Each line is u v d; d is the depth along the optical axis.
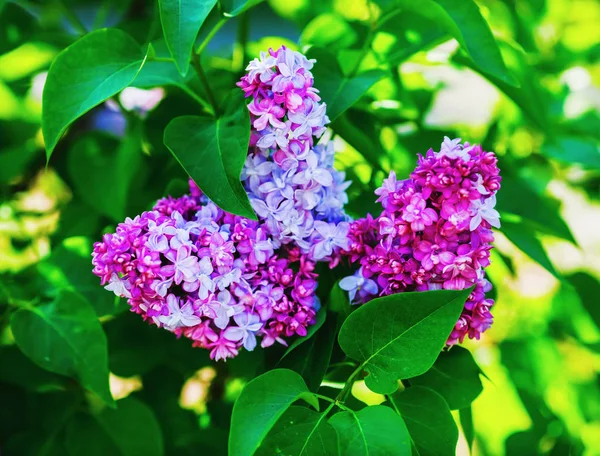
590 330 0.69
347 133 0.45
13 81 0.60
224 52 0.64
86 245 0.48
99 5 0.65
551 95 0.65
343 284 0.37
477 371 0.39
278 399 0.34
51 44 0.57
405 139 0.54
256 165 0.37
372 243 0.38
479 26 0.43
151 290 0.34
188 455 0.55
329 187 0.39
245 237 0.36
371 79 0.43
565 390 0.66
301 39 0.54
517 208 0.51
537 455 0.56
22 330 0.44
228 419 0.58
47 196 0.68
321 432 0.34
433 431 0.36
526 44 0.64
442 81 0.63
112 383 0.71
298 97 0.35
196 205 0.39
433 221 0.34
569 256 0.86
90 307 0.44
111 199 0.55
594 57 0.69
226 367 0.58
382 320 0.35
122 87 0.38
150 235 0.34
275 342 0.40
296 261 0.39
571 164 0.65
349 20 0.53
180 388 0.58
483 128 0.65
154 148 0.55
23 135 0.66
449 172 0.34
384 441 0.33
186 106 0.53
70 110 0.38
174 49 0.34
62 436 0.54
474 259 0.34
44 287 0.47
